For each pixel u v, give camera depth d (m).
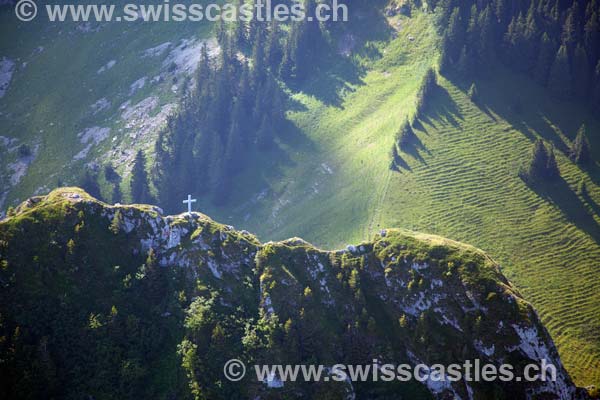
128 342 102.25
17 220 107.00
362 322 104.69
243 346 101.31
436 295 105.62
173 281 108.00
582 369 135.38
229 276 108.19
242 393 98.44
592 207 169.75
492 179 178.00
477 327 101.88
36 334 100.00
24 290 102.25
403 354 103.62
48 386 96.62
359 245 112.31
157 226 111.94
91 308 103.50
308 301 105.19
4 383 95.19
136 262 109.31
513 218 169.00
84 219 109.19
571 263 157.88
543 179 176.38
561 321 145.62
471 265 106.31
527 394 99.50
